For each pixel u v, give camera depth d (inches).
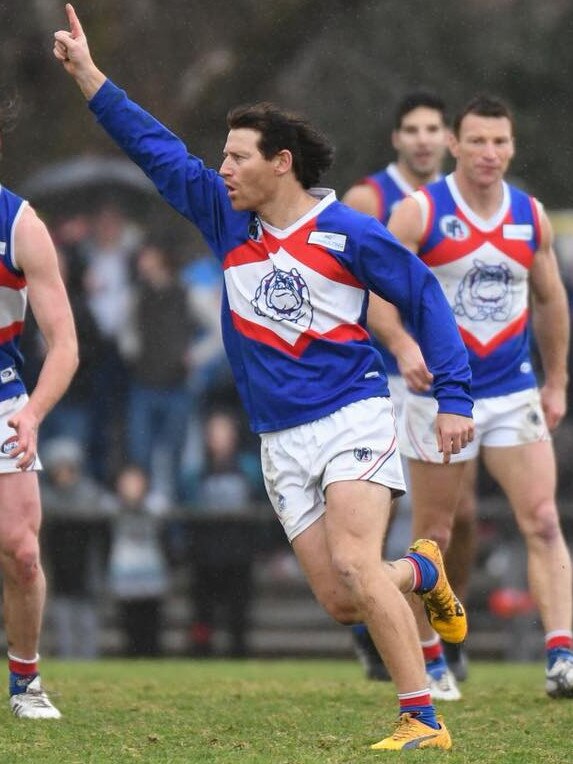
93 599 1712.6
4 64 2315.5
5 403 845.2
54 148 2316.7
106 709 922.1
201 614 1744.6
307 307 781.3
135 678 1116.5
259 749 772.6
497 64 2480.3
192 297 1916.8
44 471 1862.7
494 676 1192.2
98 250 1913.1
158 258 1911.9
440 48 2481.5
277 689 1038.4
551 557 1003.3
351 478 762.8
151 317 1883.6
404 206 1012.5
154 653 1742.1
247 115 781.9
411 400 991.6
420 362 938.7
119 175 1977.1
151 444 1875.0
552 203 2480.3
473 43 2486.5
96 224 1934.1
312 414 779.4
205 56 2399.1
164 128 836.0
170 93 2380.7
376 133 2447.1
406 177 1170.6
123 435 1867.6
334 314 781.9
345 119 2449.6
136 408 1871.3
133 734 821.9
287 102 2452.0
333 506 763.4
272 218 788.0
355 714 908.0
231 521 1737.2
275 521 1745.8
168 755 751.7
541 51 2493.8
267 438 799.1
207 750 767.7
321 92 2463.1
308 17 2405.3
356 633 1115.9
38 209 1959.9
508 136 994.7
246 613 1743.4
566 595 996.6
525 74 2487.7
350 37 2470.5
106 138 2330.2
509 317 1008.9
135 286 1893.5
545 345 1058.1
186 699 976.3
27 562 848.3
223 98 2409.0
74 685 1053.2
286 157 780.0
